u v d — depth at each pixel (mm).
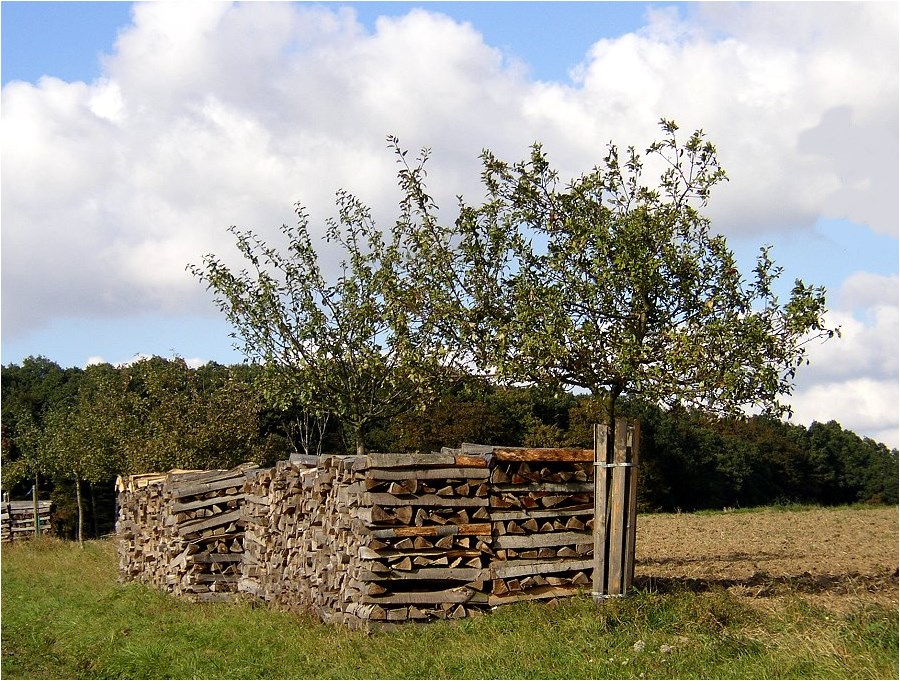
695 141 13312
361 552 11625
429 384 15141
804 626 9531
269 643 12141
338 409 19422
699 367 12289
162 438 31578
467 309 13398
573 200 13609
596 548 11805
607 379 13117
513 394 14711
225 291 19422
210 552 17375
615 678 8562
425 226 14383
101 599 18109
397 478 11641
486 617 11328
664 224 12906
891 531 25078
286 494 14867
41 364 76688
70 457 37781
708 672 8422
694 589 12789
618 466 11906
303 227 19609
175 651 12211
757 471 61812
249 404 32625
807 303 12164
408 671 9555
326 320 19188
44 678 11055
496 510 12008
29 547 35969
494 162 13828
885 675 7633
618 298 13023
